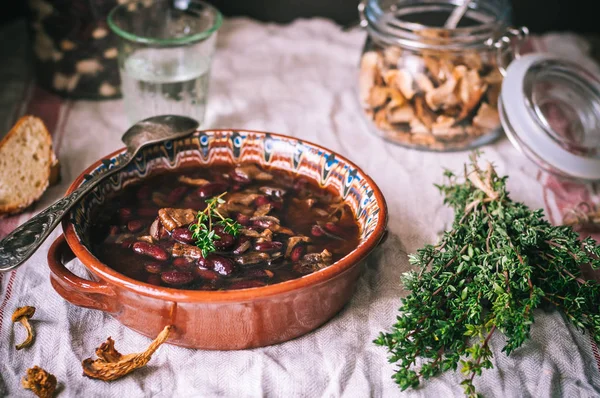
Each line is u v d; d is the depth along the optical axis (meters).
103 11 0.68
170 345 0.48
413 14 0.81
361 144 0.69
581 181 0.64
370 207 0.51
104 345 0.46
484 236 0.52
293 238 0.49
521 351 0.50
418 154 0.68
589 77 0.66
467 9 0.74
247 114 0.73
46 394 0.45
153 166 0.55
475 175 0.56
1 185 0.59
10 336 0.49
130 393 0.46
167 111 0.65
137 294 0.44
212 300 0.43
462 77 0.64
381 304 0.52
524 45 0.86
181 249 0.48
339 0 0.90
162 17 0.70
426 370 0.45
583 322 0.49
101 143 0.67
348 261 0.45
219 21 0.66
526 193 0.65
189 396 0.46
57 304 0.51
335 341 0.49
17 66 0.79
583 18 0.92
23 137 0.63
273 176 0.56
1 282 0.53
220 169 0.57
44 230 0.46
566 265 0.50
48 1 0.67
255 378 0.47
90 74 0.72
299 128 0.71
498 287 0.47
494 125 0.67
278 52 0.84
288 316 0.46
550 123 0.66
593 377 0.49
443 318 0.48
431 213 0.61
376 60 0.67
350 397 0.46
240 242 0.48
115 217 0.51
